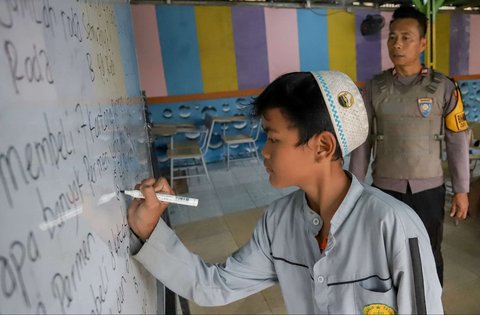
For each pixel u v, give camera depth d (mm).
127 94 803
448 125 1053
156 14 4254
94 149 386
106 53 550
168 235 600
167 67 4438
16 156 217
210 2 4359
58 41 309
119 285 410
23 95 233
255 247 708
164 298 864
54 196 261
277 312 1542
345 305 583
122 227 491
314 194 589
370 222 550
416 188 1088
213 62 4566
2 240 196
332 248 578
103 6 582
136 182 733
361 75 5008
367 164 1260
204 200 3203
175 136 4578
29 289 215
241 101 4762
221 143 4789
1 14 218
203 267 652
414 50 1065
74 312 271
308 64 4855
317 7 4613
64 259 266
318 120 501
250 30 4582
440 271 782
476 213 981
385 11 4598
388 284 551
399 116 1104
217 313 1549
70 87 327
